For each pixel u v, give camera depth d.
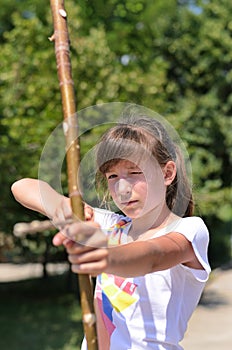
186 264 2.08
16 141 10.98
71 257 1.49
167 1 18.25
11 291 16.88
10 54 11.52
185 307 2.13
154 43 18.36
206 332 9.18
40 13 13.59
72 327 11.95
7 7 14.66
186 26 18.75
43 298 15.70
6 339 10.88
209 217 18.94
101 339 2.22
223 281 16.02
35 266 22.59
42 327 12.00
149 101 12.77
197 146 18.66
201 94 19.11
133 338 2.11
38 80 11.33
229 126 18.72
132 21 15.31
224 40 18.67
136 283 2.14
